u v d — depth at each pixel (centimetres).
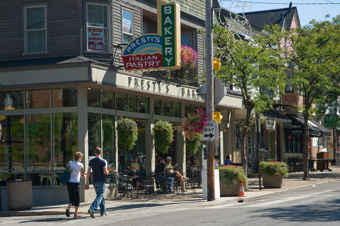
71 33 2050
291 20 4325
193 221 1280
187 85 2552
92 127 2047
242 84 2472
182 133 2492
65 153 2014
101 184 1562
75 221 1464
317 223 1166
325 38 3012
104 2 2103
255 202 1864
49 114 2042
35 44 2088
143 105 2383
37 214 1748
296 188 2488
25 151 2062
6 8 2116
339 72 3059
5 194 2083
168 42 2027
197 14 2728
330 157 5316
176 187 2331
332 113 3612
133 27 2273
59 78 1942
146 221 1341
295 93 3897
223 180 2066
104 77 1980
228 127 3120
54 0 2070
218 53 2462
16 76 1994
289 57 3119
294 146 4381
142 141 2395
